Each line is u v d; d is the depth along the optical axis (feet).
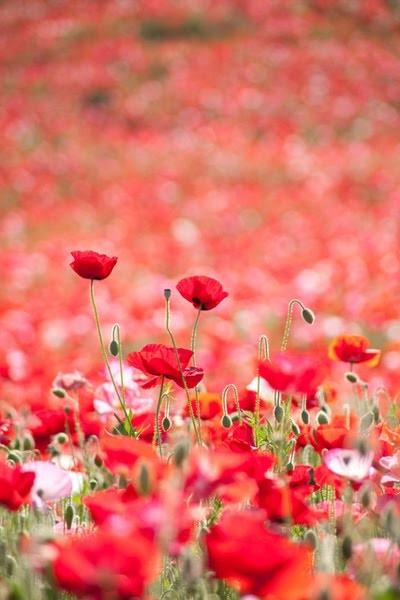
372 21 97.81
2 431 10.61
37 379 19.12
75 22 100.12
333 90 82.94
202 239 49.21
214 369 23.82
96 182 64.08
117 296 36.73
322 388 10.11
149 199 59.72
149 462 5.74
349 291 36.42
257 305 34.88
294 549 4.56
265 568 4.42
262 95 81.66
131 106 82.12
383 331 31.60
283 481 6.53
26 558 5.83
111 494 5.86
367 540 6.22
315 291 35.65
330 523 6.47
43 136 76.38
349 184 59.67
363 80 84.64
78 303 34.81
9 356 24.93
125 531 4.85
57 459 9.28
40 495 6.59
